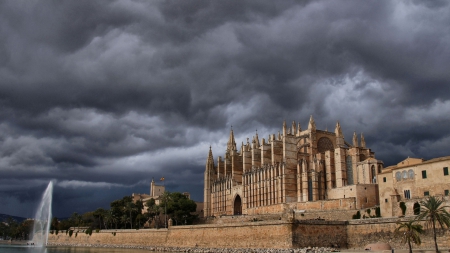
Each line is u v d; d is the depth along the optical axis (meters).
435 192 99.81
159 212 177.50
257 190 179.38
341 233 97.06
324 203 132.12
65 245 186.88
